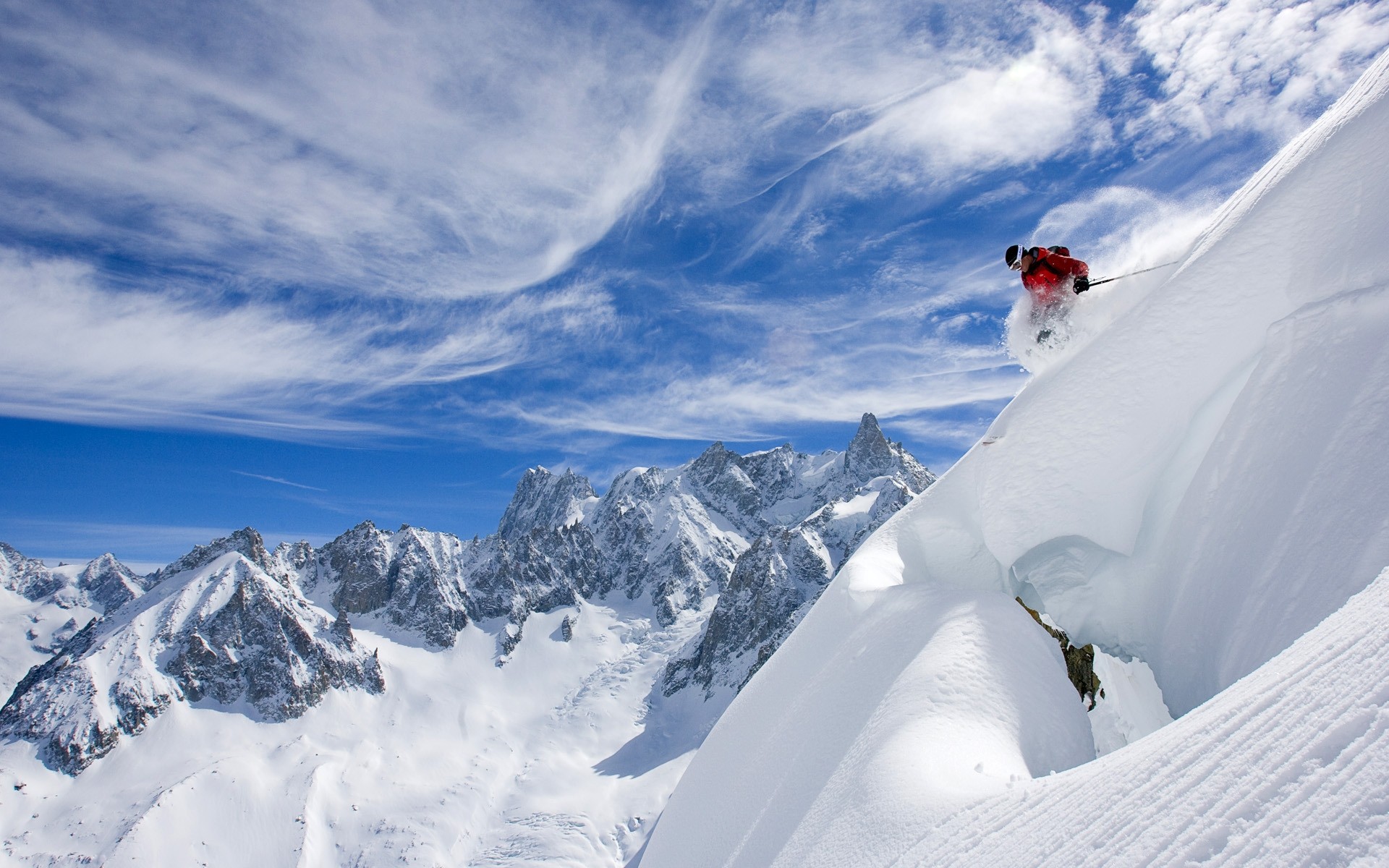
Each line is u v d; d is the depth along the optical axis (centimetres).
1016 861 371
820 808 659
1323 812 254
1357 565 527
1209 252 803
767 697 1089
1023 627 756
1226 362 783
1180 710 692
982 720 639
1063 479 877
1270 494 656
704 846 898
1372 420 594
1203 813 303
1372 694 302
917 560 1090
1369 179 696
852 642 938
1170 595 751
